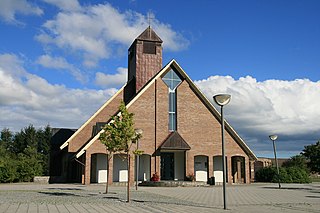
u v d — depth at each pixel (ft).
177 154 130.11
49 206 53.88
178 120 128.16
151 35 144.87
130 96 143.23
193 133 128.57
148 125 125.49
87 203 59.11
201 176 131.95
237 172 139.85
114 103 141.08
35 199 64.39
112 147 71.31
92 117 136.56
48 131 289.53
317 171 106.11
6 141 300.81
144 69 142.20
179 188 105.40
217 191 93.04
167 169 129.08
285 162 209.36
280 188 107.76
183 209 52.34
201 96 131.03
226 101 59.00
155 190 94.89
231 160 134.51
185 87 130.93
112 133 68.95
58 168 168.55
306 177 157.17
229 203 62.54
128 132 68.18
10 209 49.62
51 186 110.42
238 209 53.42
